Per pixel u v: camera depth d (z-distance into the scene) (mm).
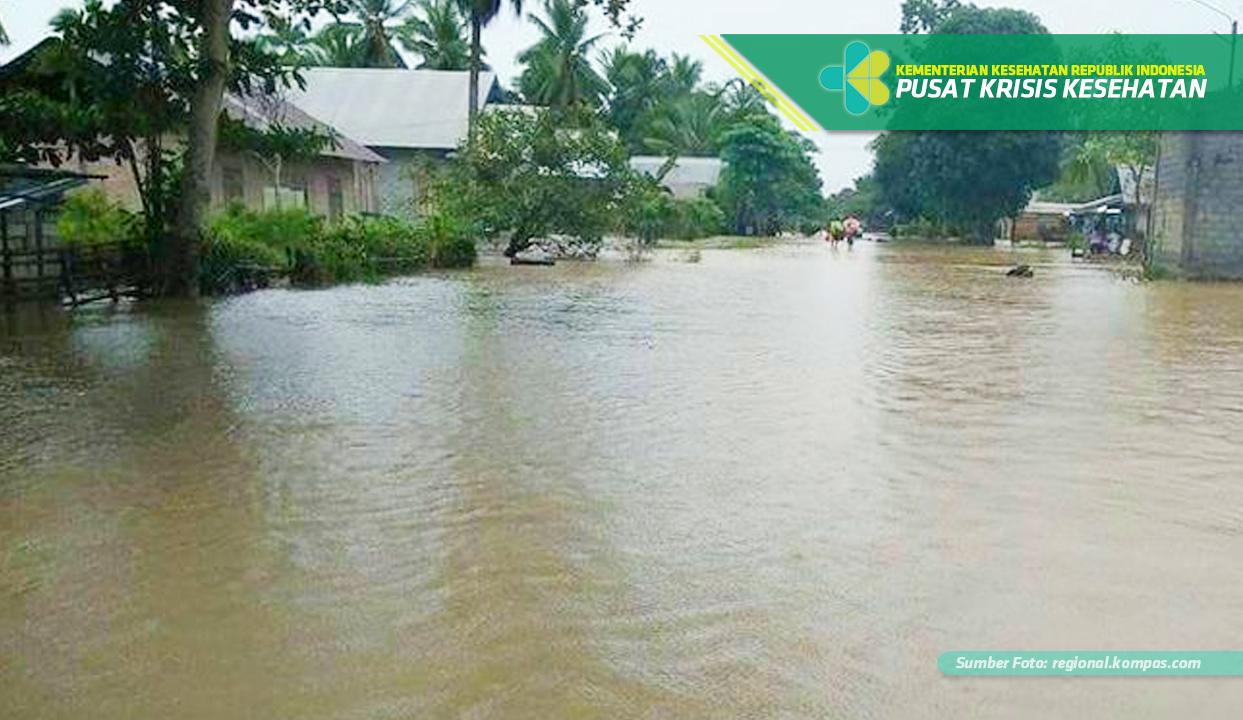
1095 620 4449
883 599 4660
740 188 62531
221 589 4727
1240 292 22422
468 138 32438
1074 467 6930
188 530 5531
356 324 14555
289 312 16062
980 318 16438
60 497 6109
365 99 41219
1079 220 57000
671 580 4871
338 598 4637
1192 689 3871
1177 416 8602
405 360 11242
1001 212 54219
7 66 19562
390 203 39125
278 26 19453
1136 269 31344
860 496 6230
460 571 4965
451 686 3844
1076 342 13414
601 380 10102
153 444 7379
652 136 65812
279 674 3926
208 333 13383
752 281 24203
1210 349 12773
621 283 22922
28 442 7426
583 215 30781
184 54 17828
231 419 8203
